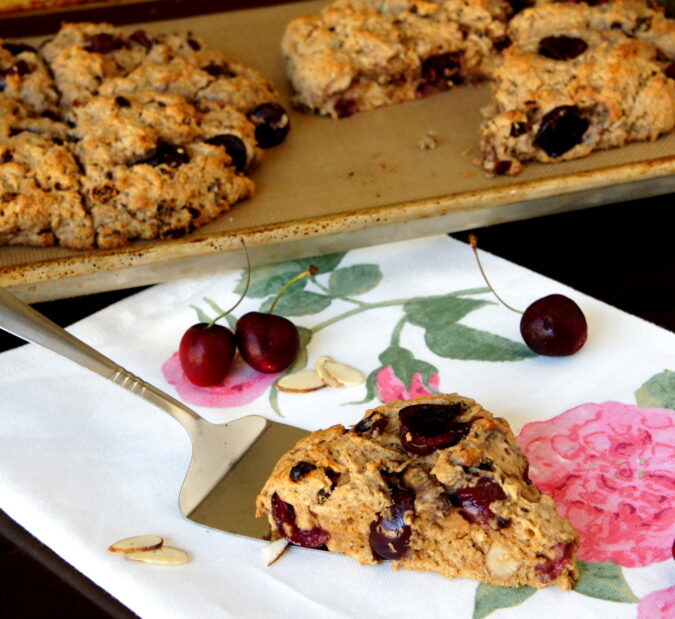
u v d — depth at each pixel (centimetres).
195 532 56
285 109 78
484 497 53
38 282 65
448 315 65
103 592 54
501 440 54
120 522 56
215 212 70
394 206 67
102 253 65
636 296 65
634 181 69
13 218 67
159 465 58
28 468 58
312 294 67
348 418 60
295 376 62
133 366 63
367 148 75
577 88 72
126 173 69
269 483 55
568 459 57
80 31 80
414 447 54
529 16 79
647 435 58
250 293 67
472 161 73
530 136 72
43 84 76
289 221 67
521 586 53
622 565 54
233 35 86
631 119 73
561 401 60
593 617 52
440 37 79
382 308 65
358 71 78
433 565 54
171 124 72
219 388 62
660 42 77
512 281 66
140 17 89
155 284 68
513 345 63
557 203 69
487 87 81
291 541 55
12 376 62
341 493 54
